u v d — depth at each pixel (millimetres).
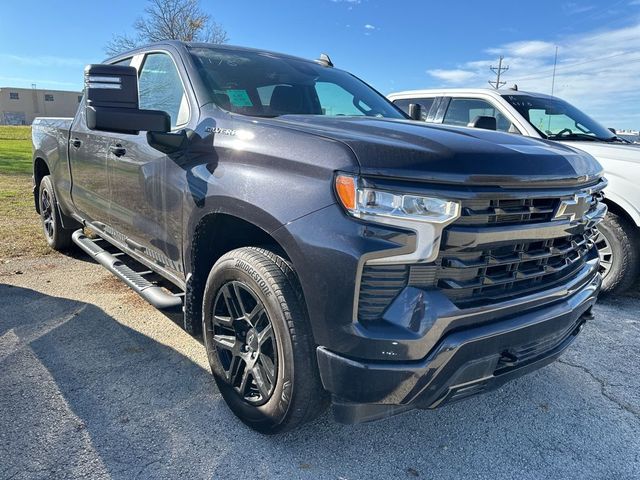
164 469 2176
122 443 2328
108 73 2408
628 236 4445
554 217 2178
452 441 2496
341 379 1969
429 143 2023
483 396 2938
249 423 2434
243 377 2453
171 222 2842
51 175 5023
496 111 5641
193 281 2736
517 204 2057
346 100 3422
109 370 2990
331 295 1924
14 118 79875
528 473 2289
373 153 1921
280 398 2209
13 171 13070
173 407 2635
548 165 2168
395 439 2484
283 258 2262
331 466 2262
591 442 2535
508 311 2088
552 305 2295
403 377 1896
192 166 2623
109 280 4633
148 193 3045
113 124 2410
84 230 5125
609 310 4496
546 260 2264
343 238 1888
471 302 1994
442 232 1878
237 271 2352
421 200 1847
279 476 2174
